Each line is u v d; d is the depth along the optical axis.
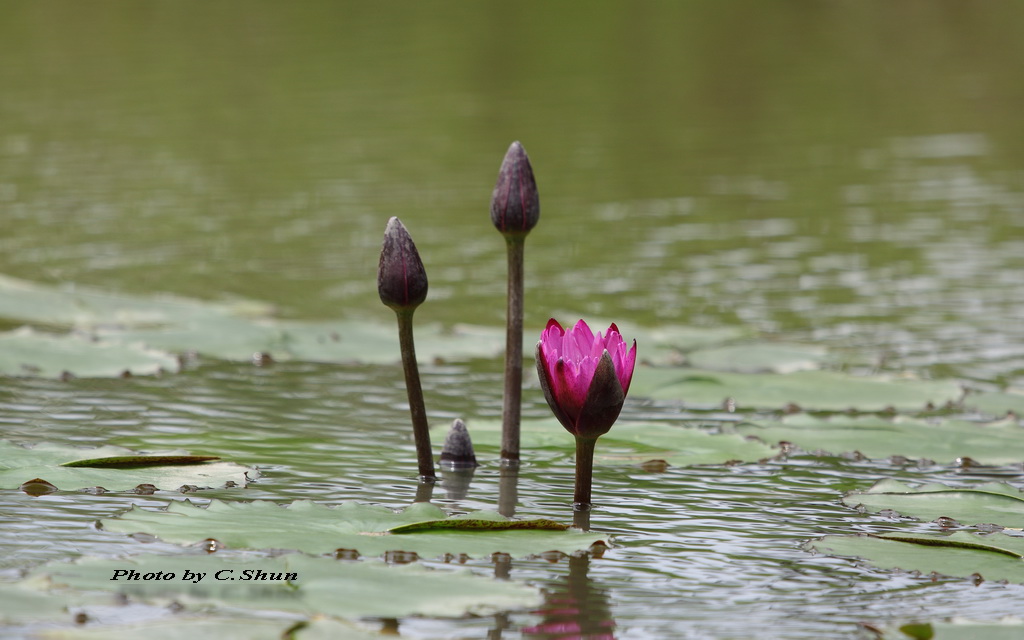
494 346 10.48
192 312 11.41
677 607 5.35
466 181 19.28
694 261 14.46
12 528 5.95
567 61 32.34
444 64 31.38
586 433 6.38
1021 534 6.21
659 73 30.67
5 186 18.38
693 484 7.26
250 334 10.54
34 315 11.04
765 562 5.95
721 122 24.84
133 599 4.88
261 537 5.45
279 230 15.93
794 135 23.48
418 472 7.20
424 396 9.18
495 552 5.36
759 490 7.17
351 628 4.59
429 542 5.48
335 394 9.16
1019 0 42.38
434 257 14.59
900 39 36.06
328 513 5.87
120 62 30.78
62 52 32.12
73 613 4.79
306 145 22.11
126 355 9.56
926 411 8.95
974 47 34.41
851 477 7.48
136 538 5.84
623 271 13.98
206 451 7.49
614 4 42.50
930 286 13.21
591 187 18.97
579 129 23.89
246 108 25.50
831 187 18.94
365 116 25.00
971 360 10.34
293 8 40.00
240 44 33.56
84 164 20.14
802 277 13.69
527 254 14.88
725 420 8.62
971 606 5.43
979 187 18.84
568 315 11.90
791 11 41.12
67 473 6.57
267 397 8.99
